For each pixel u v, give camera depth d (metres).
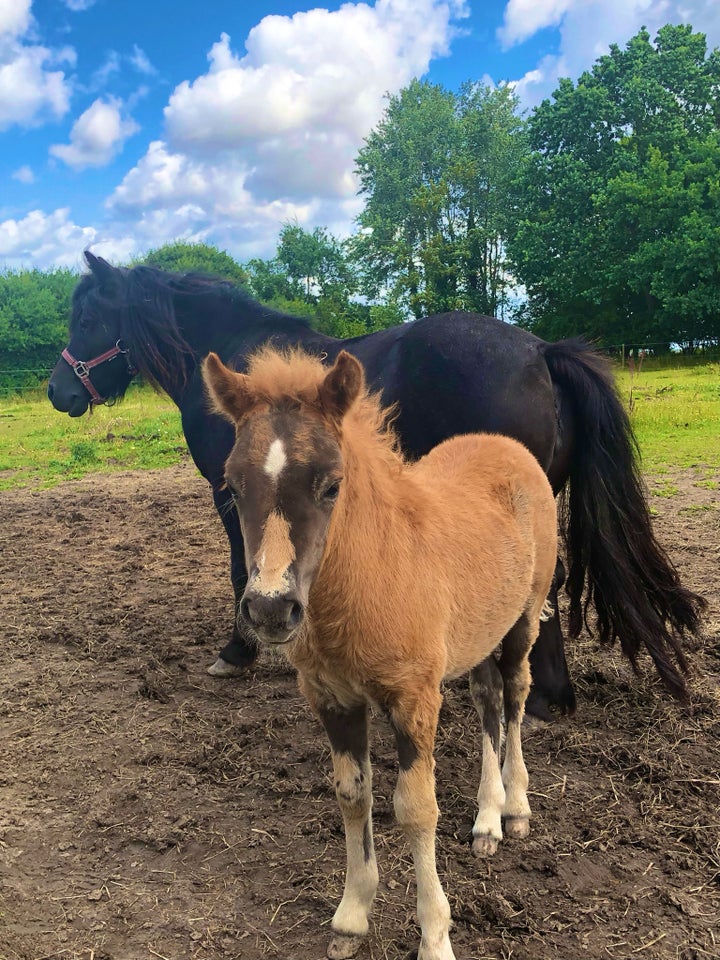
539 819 3.26
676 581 4.10
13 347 35.88
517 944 2.58
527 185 36.78
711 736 3.84
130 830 3.31
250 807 3.46
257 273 51.50
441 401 4.06
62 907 2.85
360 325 37.78
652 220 31.36
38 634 5.60
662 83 35.56
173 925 2.74
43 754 3.99
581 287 34.84
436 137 46.75
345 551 2.38
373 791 3.54
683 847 3.03
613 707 4.18
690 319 32.22
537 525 3.44
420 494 2.87
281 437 2.27
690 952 2.49
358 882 2.65
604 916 2.69
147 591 6.59
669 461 10.22
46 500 10.15
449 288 44.72
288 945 2.64
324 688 2.60
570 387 4.07
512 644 3.39
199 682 4.78
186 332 5.25
